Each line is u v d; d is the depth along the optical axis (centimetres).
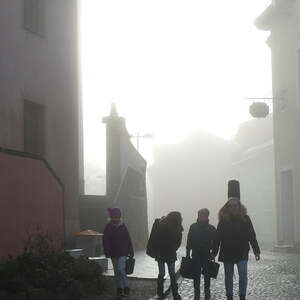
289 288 1595
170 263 1388
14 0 1902
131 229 3459
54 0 2138
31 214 1641
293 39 3403
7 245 1491
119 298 1381
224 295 1480
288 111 3512
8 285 1166
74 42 2245
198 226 1336
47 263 1311
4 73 1831
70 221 2170
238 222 1232
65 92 2173
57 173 2114
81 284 1352
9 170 1530
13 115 1866
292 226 3650
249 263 2509
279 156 3700
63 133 2155
